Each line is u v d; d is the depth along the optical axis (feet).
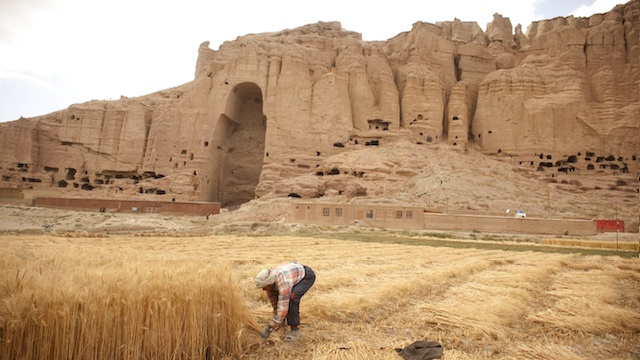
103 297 17.69
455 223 139.74
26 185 248.73
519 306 28.66
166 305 18.69
